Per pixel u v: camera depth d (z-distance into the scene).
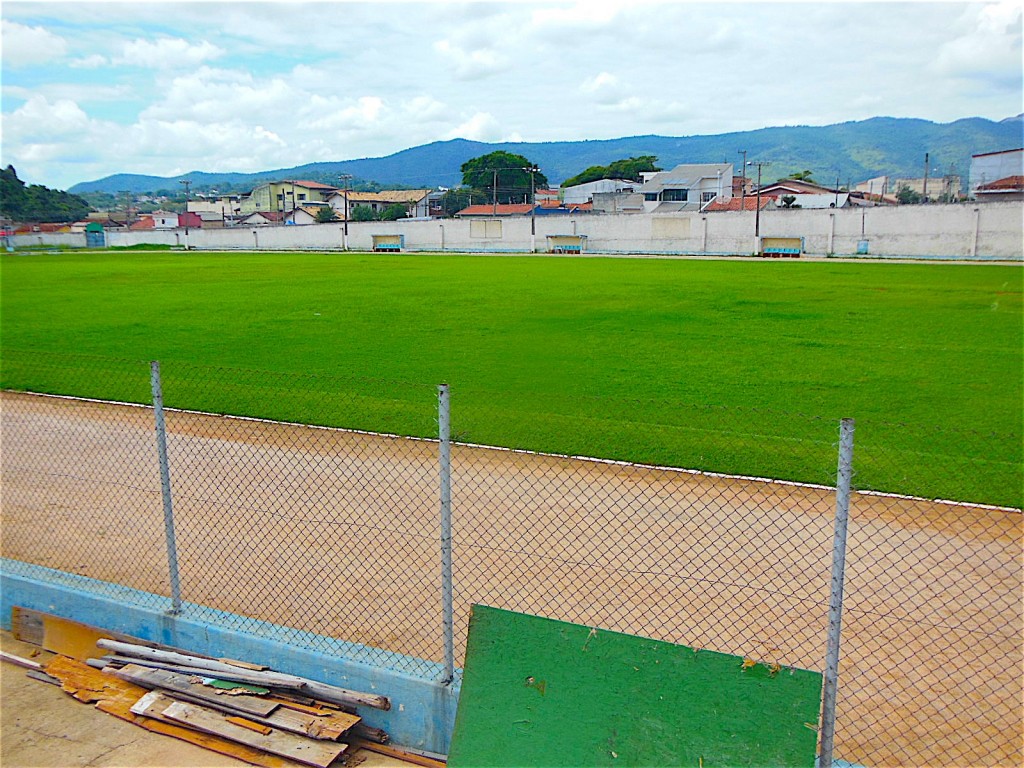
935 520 8.83
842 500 4.42
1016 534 8.41
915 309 26.44
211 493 9.93
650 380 16.25
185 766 5.23
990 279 36.34
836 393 15.09
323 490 9.97
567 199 118.69
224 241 79.31
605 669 4.80
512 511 9.13
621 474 10.43
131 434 12.69
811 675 4.43
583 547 8.09
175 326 24.03
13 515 9.29
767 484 10.04
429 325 23.69
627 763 4.56
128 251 74.88
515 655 5.01
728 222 59.19
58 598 7.01
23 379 16.77
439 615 6.79
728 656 4.60
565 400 14.54
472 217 69.25
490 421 13.02
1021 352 19.03
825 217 55.75
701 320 24.28
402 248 72.12
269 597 7.17
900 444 11.74
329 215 109.00
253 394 15.09
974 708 5.47
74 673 6.33
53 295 33.00
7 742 5.50
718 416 13.43
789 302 28.52
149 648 6.46
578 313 26.00
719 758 4.44
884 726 5.30
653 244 62.41
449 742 5.38
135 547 8.35
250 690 5.83
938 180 121.25
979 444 11.73
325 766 5.16
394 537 8.44
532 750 4.76
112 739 5.52
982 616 6.68
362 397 14.77
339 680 5.77
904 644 6.25
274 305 28.86
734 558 7.82
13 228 100.19
